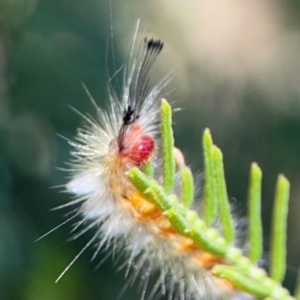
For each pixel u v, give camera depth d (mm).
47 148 189
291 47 247
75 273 177
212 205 102
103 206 107
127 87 108
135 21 225
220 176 102
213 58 245
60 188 187
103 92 195
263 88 238
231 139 228
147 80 108
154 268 107
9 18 192
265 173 226
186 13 250
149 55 107
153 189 99
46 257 176
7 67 192
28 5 195
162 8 241
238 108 233
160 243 106
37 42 196
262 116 231
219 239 102
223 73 241
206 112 229
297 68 243
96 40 203
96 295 178
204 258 105
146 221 106
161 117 100
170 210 99
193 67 238
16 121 189
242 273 102
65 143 191
